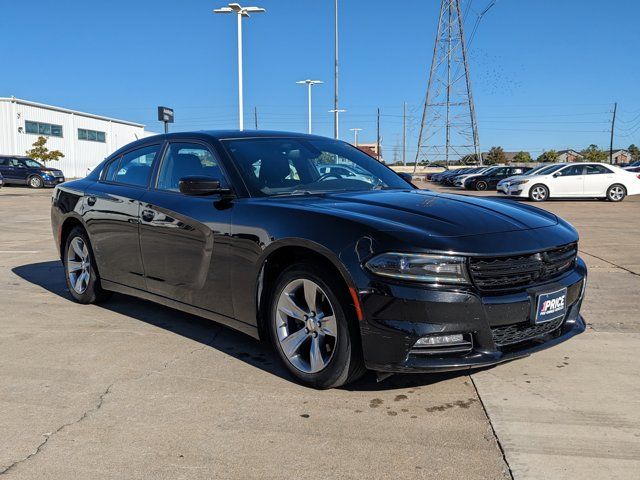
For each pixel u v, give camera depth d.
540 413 3.06
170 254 4.21
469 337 3.04
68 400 3.24
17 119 42.59
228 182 3.92
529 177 21.00
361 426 2.93
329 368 3.24
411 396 3.29
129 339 4.32
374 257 2.99
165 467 2.54
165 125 23.34
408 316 2.92
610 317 4.93
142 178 4.73
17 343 4.23
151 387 3.42
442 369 2.95
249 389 3.39
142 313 5.06
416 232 3.05
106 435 2.84
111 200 4.82
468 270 2.96
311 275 3.26
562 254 3.39
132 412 3.09
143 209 4.44
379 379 3.19
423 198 3.74
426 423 2.96
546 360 3.86
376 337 3.00
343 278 3.10
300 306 3.42
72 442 2.76
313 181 4.14
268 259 3.53
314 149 4.52
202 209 3.95
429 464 2.56
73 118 49.88
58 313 5.07
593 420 2.98
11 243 9.62
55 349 4.10
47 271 7.10
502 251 3.04
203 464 2.57
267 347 4.14
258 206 3.64
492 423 2.95
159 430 2.89
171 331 4.53
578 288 3.52
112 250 4.84
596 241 9.86
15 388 3.41
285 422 2.97
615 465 2.54
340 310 3.14
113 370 3.70
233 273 3.70
